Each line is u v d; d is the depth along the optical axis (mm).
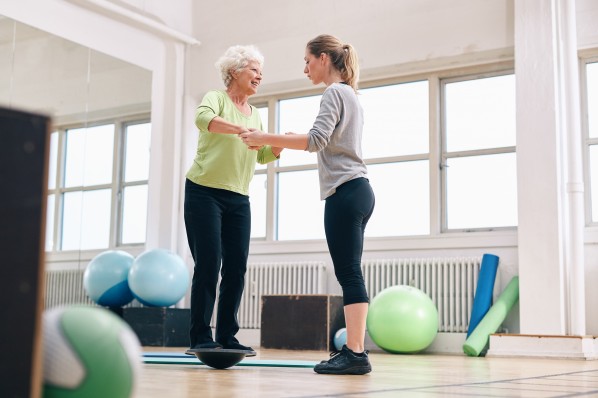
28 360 855
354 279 2533
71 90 6262
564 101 5383
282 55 6855
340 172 2520
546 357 4891
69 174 6266
